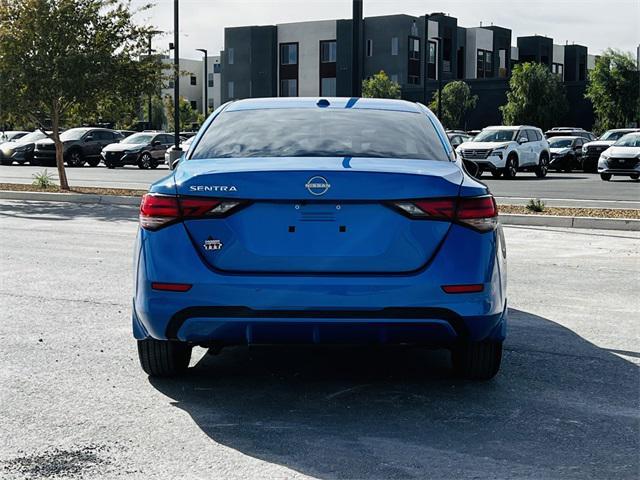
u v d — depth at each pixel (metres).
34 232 13.42
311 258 4.63
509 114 57.75
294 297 4.57
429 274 4.61
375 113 5.64
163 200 4.77
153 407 4.90
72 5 21.03
